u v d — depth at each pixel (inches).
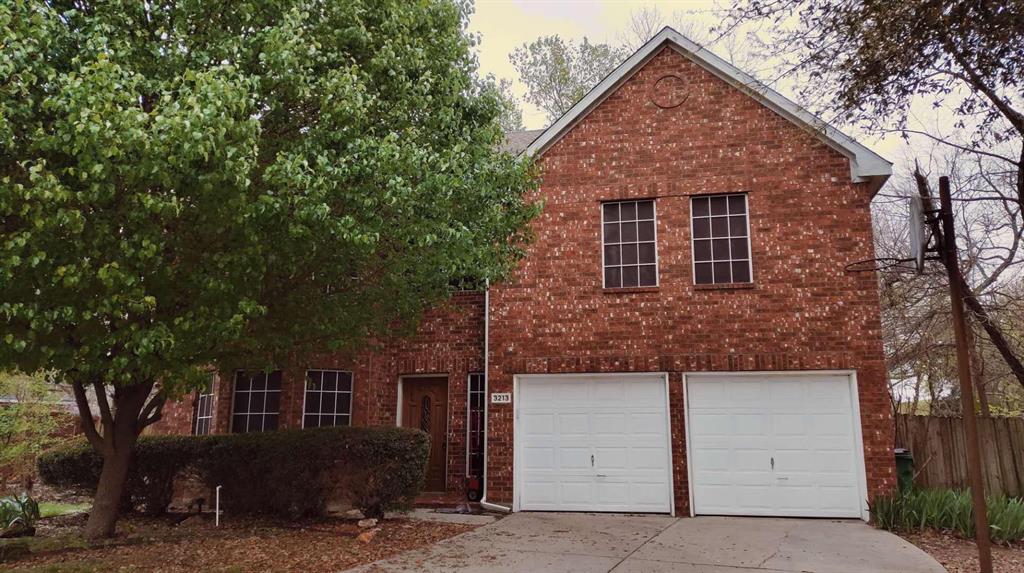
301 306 353.4
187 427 541.3
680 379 473.1
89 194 247.6
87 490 490.3
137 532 406.6
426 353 556.1
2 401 709.3
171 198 263.3
